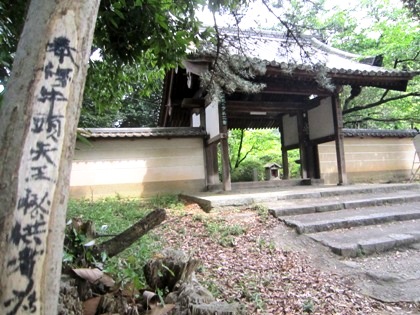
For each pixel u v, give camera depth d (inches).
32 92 43.6
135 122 594.9
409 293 127.6
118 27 134.1
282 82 327.0
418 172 445.7
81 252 92.6
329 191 283.6
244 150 655.8
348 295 127.4
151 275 95.6
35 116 43.2
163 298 88.0
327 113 363.9
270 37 349.7
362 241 177.6
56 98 44.4
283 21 160.9
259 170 592.7
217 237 190.2
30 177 41.8
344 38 520.4
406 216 225.0
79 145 322.7
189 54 208.2
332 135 356.8
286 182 376.5
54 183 43.3
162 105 409.4
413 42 440.8
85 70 48.8
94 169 326.0
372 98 500.7
